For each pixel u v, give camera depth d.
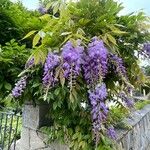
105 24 1.91
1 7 2.61
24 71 1.93
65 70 1.73
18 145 2.61
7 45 2.28
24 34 2.62
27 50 2.24
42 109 2.40
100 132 1.95
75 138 2.04
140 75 2.20
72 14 1.95
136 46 2.14
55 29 1.88
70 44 1.75
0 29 2.57
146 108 4.45
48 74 1.78
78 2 2.00
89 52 1.78
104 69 1.79
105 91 1.82
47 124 2.44
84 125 2.09
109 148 1.95
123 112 2.48
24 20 2.64
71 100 1.78
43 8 3.00
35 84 1.94
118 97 2.15
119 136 2.47
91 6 1.97
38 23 2.55
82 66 1.81
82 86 1.90
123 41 2.10
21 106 2.40
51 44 1.88
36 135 2.41
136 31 2.09
